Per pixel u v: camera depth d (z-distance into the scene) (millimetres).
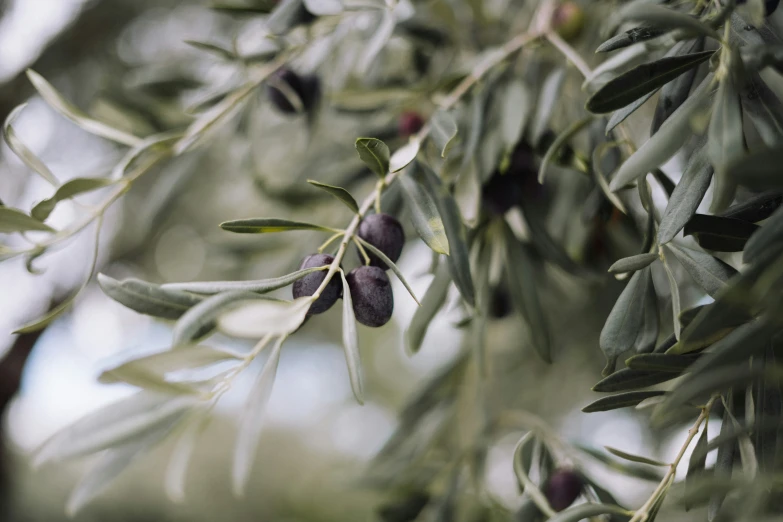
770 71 373
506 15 705
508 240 546
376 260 408
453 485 607
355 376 374
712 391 343
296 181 665
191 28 1089
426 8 620
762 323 337
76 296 444
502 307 600
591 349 831
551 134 514
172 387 355
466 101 545
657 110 425
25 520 2062
